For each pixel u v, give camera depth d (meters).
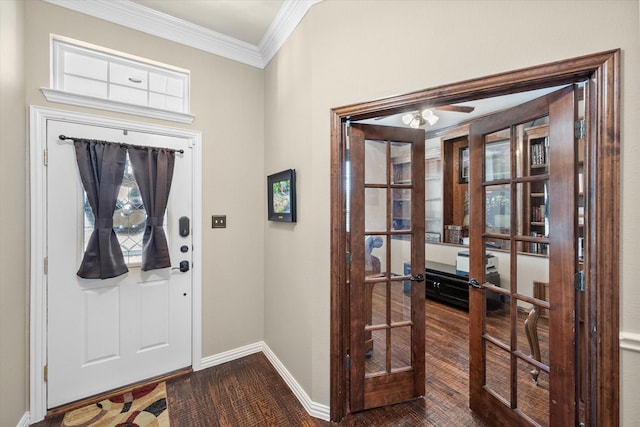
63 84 1.88
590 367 1.19
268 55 2.49
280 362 2.29
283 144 2.23
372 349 1.89
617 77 1.06
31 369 1.73
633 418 1.09
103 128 1.96
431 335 2.90
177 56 2.23
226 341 2.47
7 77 1.52
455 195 4.40
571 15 1.13
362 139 1.78
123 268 1.98
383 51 1.57
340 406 1.76
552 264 1.37
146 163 2.09
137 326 2.09
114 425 1.71
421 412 1.83
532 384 1.53
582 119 1.30
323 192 1.78
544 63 1.18
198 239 2.32
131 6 1.99
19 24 1.64
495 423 1.66
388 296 1.88
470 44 1.33
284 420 1.77
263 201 2.65
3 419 1.49
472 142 1.79
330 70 1.74
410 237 1.92
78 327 1.89
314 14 1.80
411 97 1.48
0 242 1.47
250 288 2.60
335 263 1.73
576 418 1.29
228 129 2.47
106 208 1.92
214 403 1.92
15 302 1.61
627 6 1.05
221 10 2.06
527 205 1.52
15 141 1.60
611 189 1.09
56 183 1.81
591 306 1.17
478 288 1.77
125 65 2.09
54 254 1.81
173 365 2.24
